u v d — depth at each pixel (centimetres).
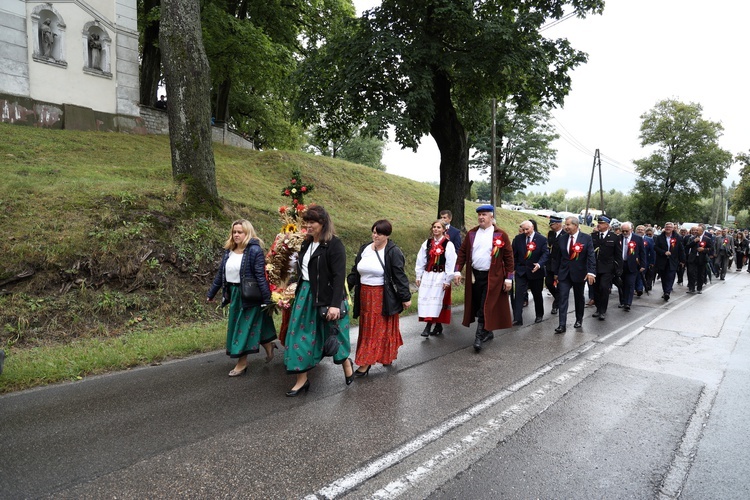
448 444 352
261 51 2014
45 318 605
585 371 542
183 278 764
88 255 696
